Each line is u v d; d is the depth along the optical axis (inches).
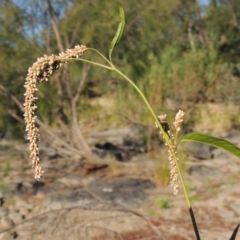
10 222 212.1
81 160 331.9
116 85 396.5
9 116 327.3
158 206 234.1
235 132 407.5
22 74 319.6
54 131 370.9
